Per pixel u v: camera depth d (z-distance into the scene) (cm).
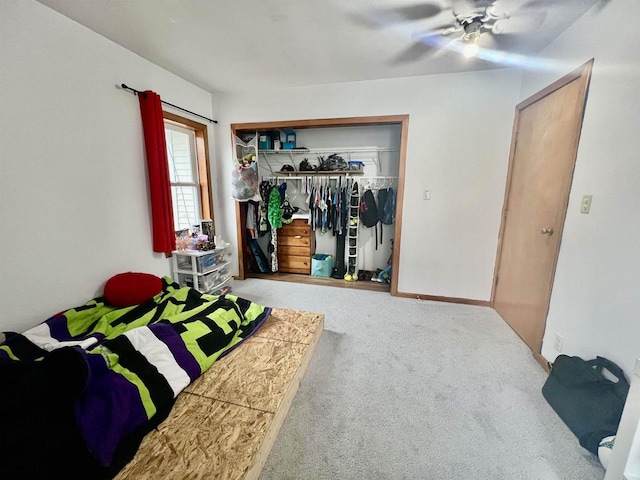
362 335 240
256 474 117
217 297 239
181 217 331
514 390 175
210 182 352
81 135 199
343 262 398
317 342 221
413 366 198
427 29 199
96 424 116
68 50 187
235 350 188
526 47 221
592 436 129
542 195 215
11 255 165
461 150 287
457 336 239
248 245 416
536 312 214
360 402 164
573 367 155
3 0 154
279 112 332
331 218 386
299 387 175
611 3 151
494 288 297
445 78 280
